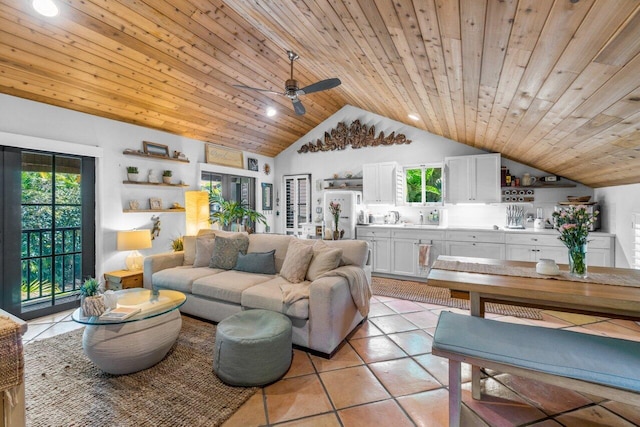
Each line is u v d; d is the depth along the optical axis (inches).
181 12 116.6
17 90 119.9
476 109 116.8
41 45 107.7
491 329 67.9
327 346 95.2
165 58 133.6
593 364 53.8
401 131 220.7
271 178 272.7
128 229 163.9
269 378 81.1
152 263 139.7
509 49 63.2
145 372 86.6
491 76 80.1
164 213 183.0
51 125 133.3
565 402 75.6
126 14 109.3
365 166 220.5
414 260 193.5
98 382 81.7
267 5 99.2
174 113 170.1
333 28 91.5
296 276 116.3
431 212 211.9
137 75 136.0
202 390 78.6
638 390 49.4
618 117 74.9
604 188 156.7
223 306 115.4
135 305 91.3
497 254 173.8
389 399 76.2
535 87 76.4
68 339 108.3
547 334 65.2
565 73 64.0
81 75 125.0
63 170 141.7
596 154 111.7
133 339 83.4
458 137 187.0
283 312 99.3
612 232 147.9
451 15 58.5
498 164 180.2
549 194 180.5
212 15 122.6
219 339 83.8
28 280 132.3
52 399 74.5
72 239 145.7
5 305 123.1
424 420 68.8
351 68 126.6
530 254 166.2
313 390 79.6
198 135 199.3
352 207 209.3
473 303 79.4
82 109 142.2
